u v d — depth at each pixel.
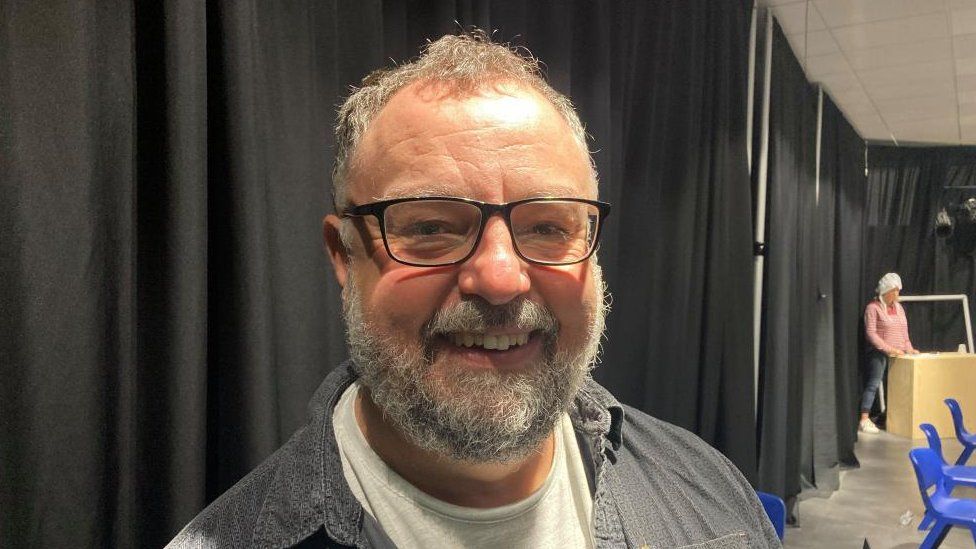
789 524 2.36
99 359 0.84
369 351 0.62
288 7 1.13
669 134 2.29
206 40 0.98
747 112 2.71
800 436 2.64
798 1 2.55
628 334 2.09
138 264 0.93
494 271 0.57
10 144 0.75
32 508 0.76
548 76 1.70
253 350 0.98
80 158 0.80
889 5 2.28
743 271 2.54
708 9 2.45
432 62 0.64
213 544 0.64
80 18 0.80
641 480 0.80
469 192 0.59
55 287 0.78
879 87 2.45
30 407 0.76
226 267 1.00
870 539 2.10
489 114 0.61
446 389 0.59
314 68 1.21
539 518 0.68
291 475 0.68
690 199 2.33
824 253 2.59
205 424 0.94
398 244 0.61
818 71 2.61
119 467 0.86
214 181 1.01
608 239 1.92
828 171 2.63
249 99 0.98
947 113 2.31
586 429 0.78
